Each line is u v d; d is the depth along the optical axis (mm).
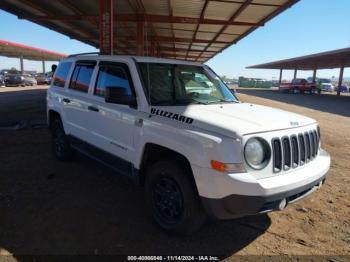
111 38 9031
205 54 30875
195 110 3752
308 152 3705
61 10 12883
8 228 3676
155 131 3662
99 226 3803
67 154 6051
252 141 3094
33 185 5000
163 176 3648
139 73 4180
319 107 21547
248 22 13234
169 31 17562
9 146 7336
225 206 3049
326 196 4984
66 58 6277
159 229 3785
